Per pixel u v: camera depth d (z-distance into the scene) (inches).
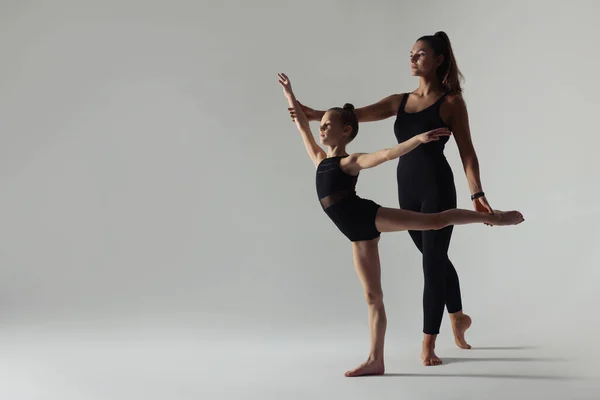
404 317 199.2
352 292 222.8
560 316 184.9
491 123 229.1
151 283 235.0
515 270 217.3
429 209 151.3
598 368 137.6
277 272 233.8
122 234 246.5
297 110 148.1
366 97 237.3
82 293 231.3
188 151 245.0
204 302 219.6
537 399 117.2
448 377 133.6
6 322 203.6
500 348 159.6
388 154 125.5
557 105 224.2
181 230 244.1
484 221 132.0
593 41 220.8
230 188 242.5
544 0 224.5
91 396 126.6
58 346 173.6
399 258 232.7
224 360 155.3
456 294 160.9
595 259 213.6
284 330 189.2
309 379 135.2
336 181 133.1
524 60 226.7
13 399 126.0
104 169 248.1
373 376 136.3
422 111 151.9
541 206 224.4
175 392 127.6
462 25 231.6
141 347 171.5
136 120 247.1
